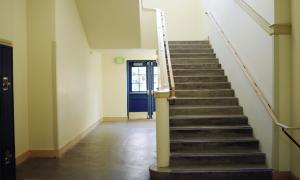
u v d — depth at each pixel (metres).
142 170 5.00
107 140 7.55
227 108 5.77
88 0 7.09
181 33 11.02
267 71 4.54
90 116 9.07
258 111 4.97
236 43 6.12
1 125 3.63
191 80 6.75
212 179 4.36
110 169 5.06
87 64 8.57
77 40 7.38
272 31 4.29
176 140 5.03
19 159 5.38
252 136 5.25
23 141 5.58
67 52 6.52
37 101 5.77
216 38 7.81
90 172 4.90
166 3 11.00
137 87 11.71
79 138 7.54
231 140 5.00
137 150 6.43
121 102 11.38
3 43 3.86
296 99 4.11
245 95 5.61
